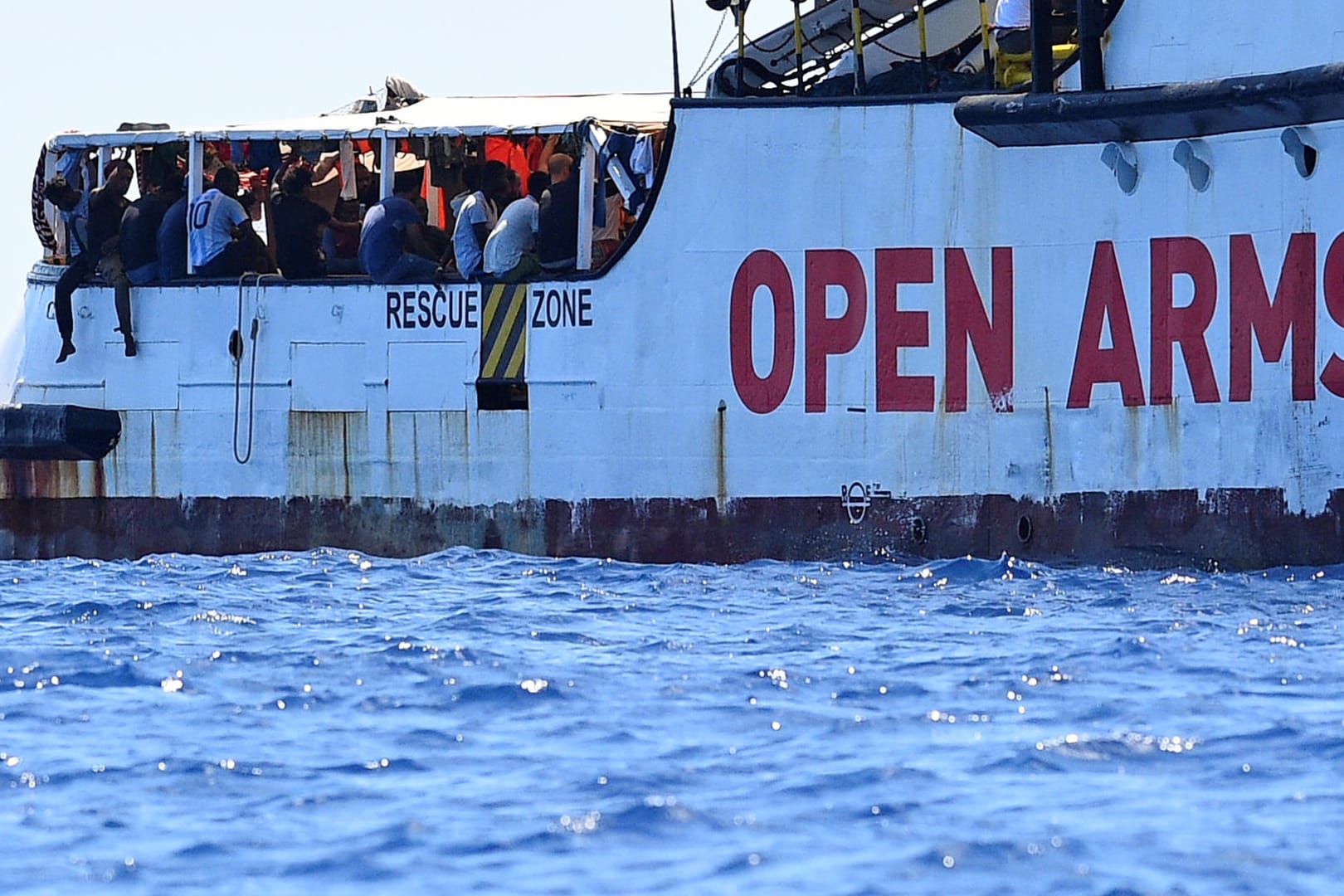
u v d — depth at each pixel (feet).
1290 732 122.52
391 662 151.33
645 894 93.91
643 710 132.98
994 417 208.23
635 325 218.79
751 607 182.29
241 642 162.09
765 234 214.48
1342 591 185.37
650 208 217.56
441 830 104.42
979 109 204.44
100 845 102.89
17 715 133.69
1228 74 197.16
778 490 214.48
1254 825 102.68
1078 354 205.16
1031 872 95.71
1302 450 197.06
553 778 114.73
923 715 130.00
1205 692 135.64
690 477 217.15
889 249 211.00
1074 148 204.44
